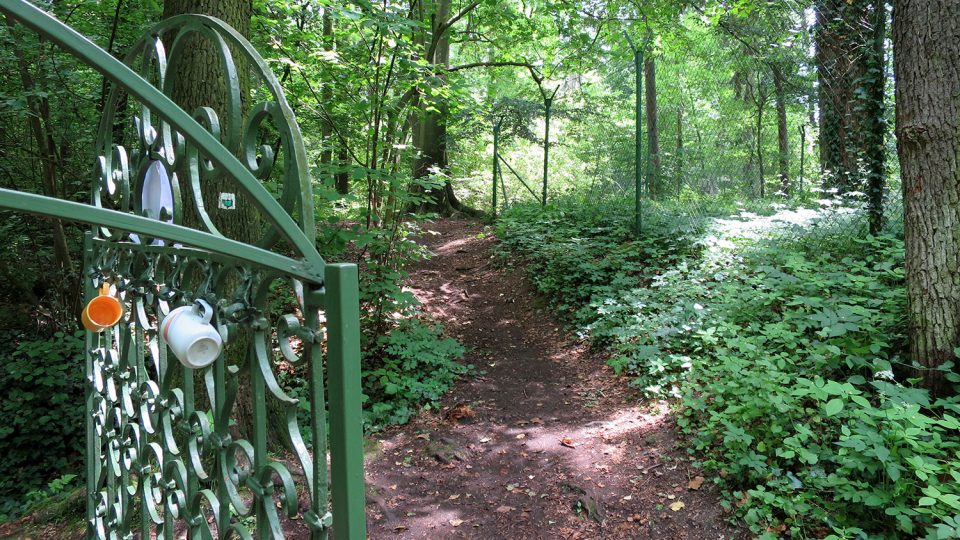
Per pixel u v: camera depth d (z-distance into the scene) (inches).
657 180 331.6
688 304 199.6
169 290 52.6
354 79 241.8
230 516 47.2
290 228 37.9
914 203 136.0
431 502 140.8
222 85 132.3
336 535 37.4
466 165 671.1
